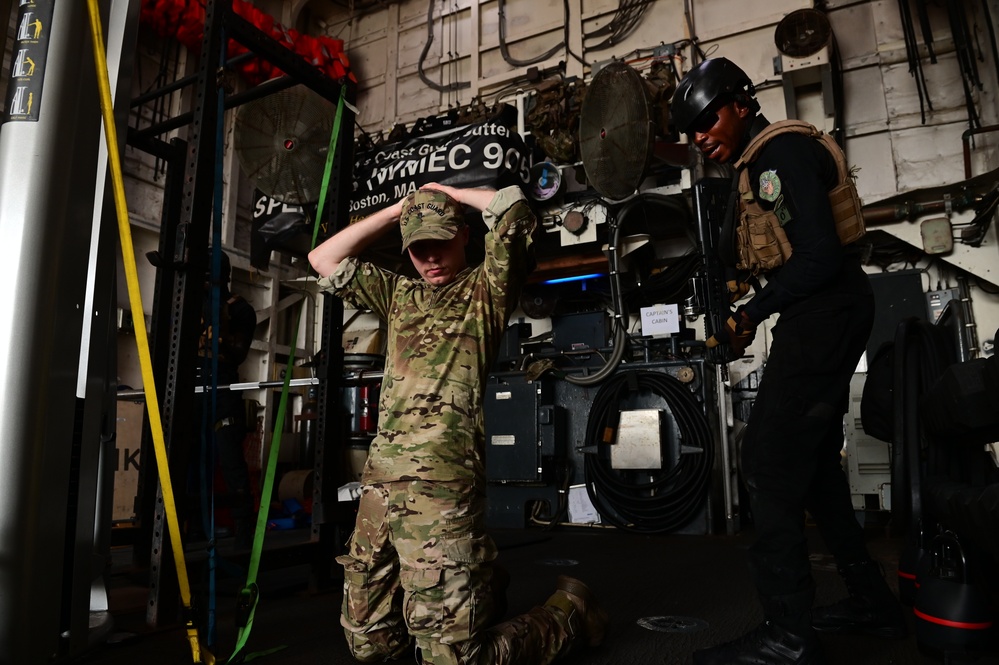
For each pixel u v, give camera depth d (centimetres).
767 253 163
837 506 184
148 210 545
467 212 477
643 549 361
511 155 468
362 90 718
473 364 149
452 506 137
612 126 414
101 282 163
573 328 519
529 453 464
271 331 621
